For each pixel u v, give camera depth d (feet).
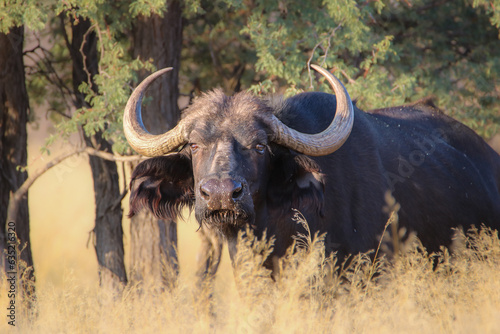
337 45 103.65
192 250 135.74
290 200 66.74
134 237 115.65
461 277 68.13
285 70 101.45
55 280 112.16
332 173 69.31
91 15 95.91
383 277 70.23
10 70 111.86
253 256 65.16
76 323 62.75
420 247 73.10
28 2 92.27
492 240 79.05
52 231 152.46
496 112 121.70
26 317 73.10
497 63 118.93
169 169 66.95
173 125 114.01
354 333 59.00
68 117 119.24
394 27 125.59
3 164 113.39
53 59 126.72
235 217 58.75
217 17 119.85
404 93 104.78
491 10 106.83
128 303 65.36
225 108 62.64
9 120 113.60
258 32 103.76
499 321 58.13
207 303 65.05
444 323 60.64
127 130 67.05
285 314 58.49
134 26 113.60
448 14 128.06
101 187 121.49
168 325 60.85
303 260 63.93
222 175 57.57
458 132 92.94
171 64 113.29
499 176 96.89
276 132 62.90
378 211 71.97
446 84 117.91
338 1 97.19
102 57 102.06
